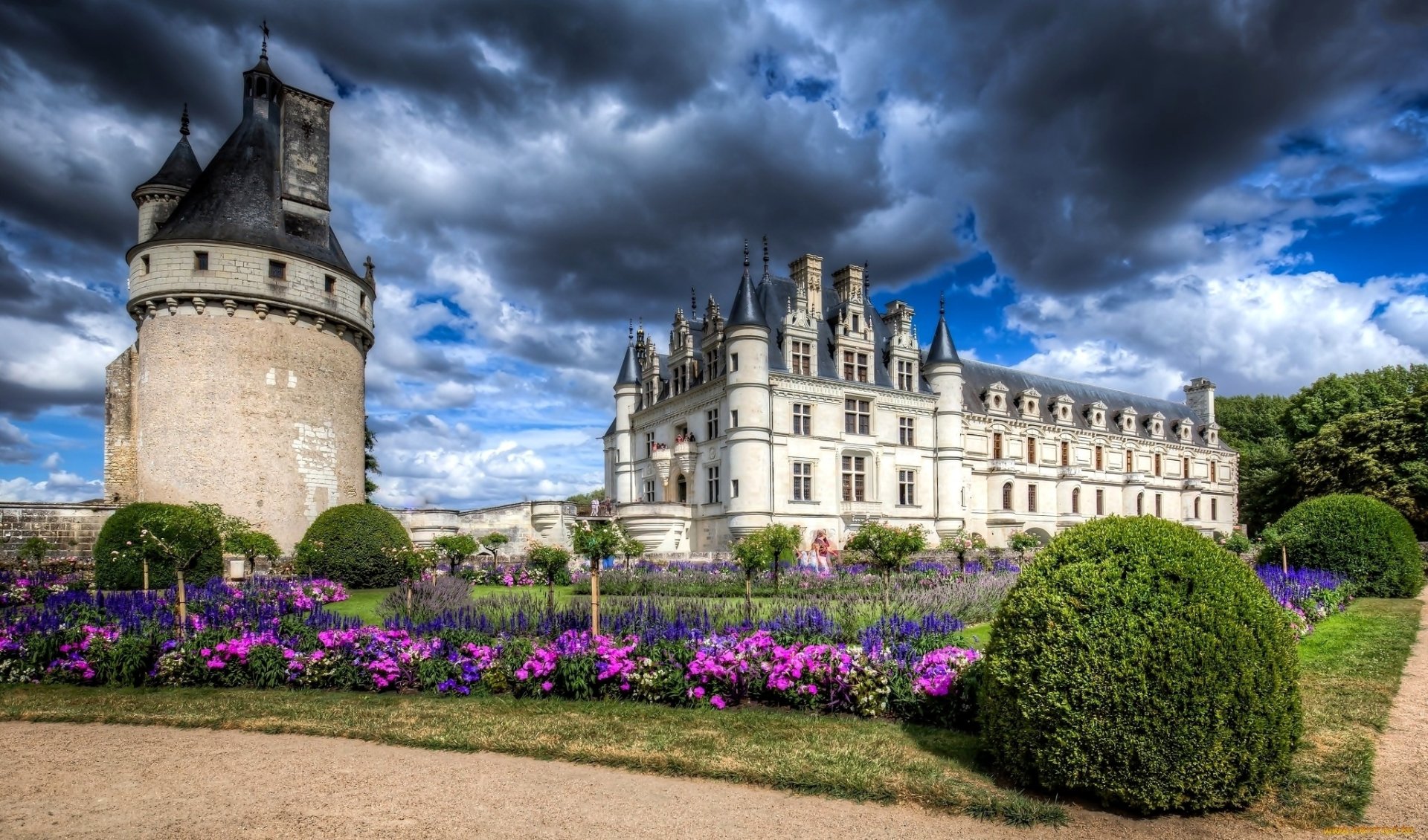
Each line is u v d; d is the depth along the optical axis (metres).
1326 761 7.89
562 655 11.29
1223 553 7.50
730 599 20.83
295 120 35.69
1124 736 6.69
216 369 31.92
